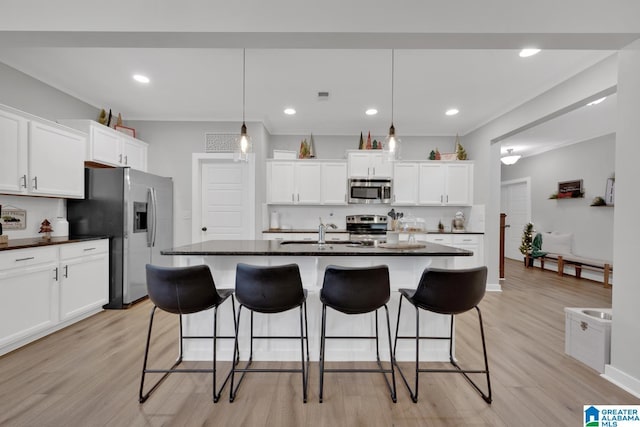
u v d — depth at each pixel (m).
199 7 1.80
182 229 4.57
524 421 1.64
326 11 1.81
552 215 6.28
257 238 4.61
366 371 1.88
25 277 2.45
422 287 1.80
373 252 2.10
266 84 3.37
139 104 3.99
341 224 5.21
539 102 3.47
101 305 3.27
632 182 1.89
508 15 1.80
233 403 1.79
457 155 4.98
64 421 1.62
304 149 5.01
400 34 1.83
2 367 2.17
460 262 4.59
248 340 2.32
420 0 1.81
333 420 1.65
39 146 2.80
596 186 5.34
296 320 2.32
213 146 4.59
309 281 2.32
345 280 1.78
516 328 2.98
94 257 3.16
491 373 2.14
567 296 4.15
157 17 1.79
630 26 1.79
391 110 4.16
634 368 1.88
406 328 2.34
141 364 2.23
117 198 3.43
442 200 4.95
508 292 4.37
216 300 1.87
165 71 3.07
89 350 2.44
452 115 4.37
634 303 1.88
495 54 2.71
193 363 2.28
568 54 2.68
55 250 2.71
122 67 2.98
